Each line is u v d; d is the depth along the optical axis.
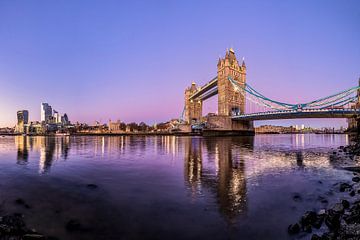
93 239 7.73
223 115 114.94
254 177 16.89
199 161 26.08
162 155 33.62
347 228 7.63
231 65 124.44
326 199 11.62
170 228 8.51
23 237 7.43
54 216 9.70
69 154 36.41
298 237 7.75
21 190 13.77
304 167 21.34
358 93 68.06
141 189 13.77
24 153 38.44
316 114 69.00
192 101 194.50
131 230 8.38
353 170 19.64
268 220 9.12
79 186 14.67
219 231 8.27
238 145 53.66
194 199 11.72
